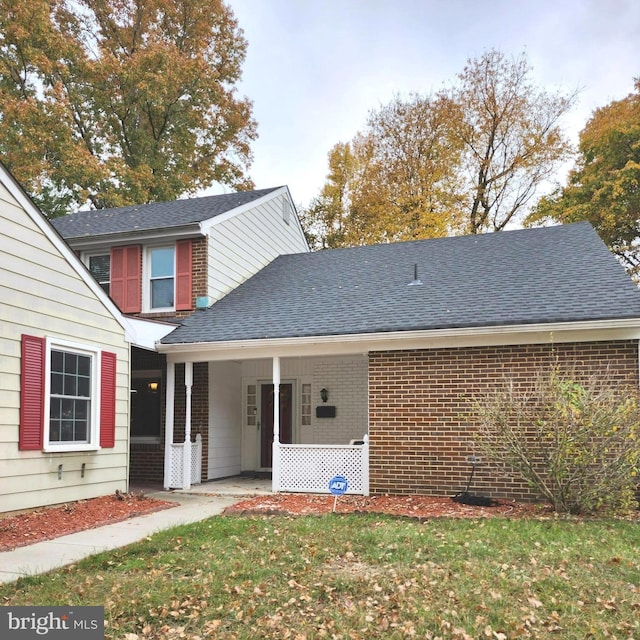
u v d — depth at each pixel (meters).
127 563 6.06
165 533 7.37
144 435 13.64
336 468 10.80
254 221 15.93
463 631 4.34
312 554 6.35
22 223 8.41
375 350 10.59
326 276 14.26
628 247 25.36
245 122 28.56
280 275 15.13
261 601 4.98
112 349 10.31
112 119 25.83
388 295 12.07
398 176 28.17
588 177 25.73
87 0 25.80
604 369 9.38
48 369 8.72
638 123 24.92
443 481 10.00
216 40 28.77
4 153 20.84
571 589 5.24
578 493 8.45
